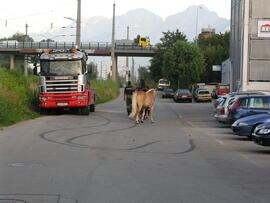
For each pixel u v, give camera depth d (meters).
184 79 81.00
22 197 7.53
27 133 17.05
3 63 81.25
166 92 70.06
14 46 77.19
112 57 65.75
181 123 24.42
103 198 7.57
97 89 54.06
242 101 19.91
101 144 14.66
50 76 25.58
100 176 9.41
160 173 9.93
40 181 8.80
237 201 7.56
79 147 13.76
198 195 7.92
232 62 36.78
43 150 12.89
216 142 16.17
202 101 58.09
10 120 20.75
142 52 90.44
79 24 41.03
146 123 23.55
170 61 81.75
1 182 8.64
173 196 7.80
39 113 26.81
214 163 11.52
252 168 10.91
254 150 14.27
